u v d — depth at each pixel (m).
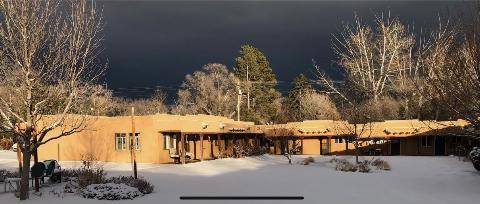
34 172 18.20
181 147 34.62
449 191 19.06
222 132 39.25
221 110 67.75
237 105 67.81
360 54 62.88
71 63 17.19
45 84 17.02
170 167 30.83
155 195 17.77
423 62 16.61
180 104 70.31
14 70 16.27
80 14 17.14
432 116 44.03
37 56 16.56
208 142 41.53
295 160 36.88
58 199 16.67
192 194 18.00
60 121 16.98
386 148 45.41
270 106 73.94
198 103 67.81
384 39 60.66
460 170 27.86
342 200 16.47
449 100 15.22
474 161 27.08
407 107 52.59
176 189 19.58
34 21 16.28
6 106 16.11
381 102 58.91
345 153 46.50
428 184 21.47
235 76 73.00
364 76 62.91
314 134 47.09
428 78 15.88
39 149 40.06
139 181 18.94
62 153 39.06
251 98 75.38
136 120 35.75
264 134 47.84
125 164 33.59
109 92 62.44
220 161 35.12
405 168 29.94
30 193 18.02
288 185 21.06
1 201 16.34
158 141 34.75
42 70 16.69
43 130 17.02
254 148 44.47
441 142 43.50
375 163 31.12
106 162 35.78
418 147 44.00
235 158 38.25
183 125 34.16
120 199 16.61
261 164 33.56
